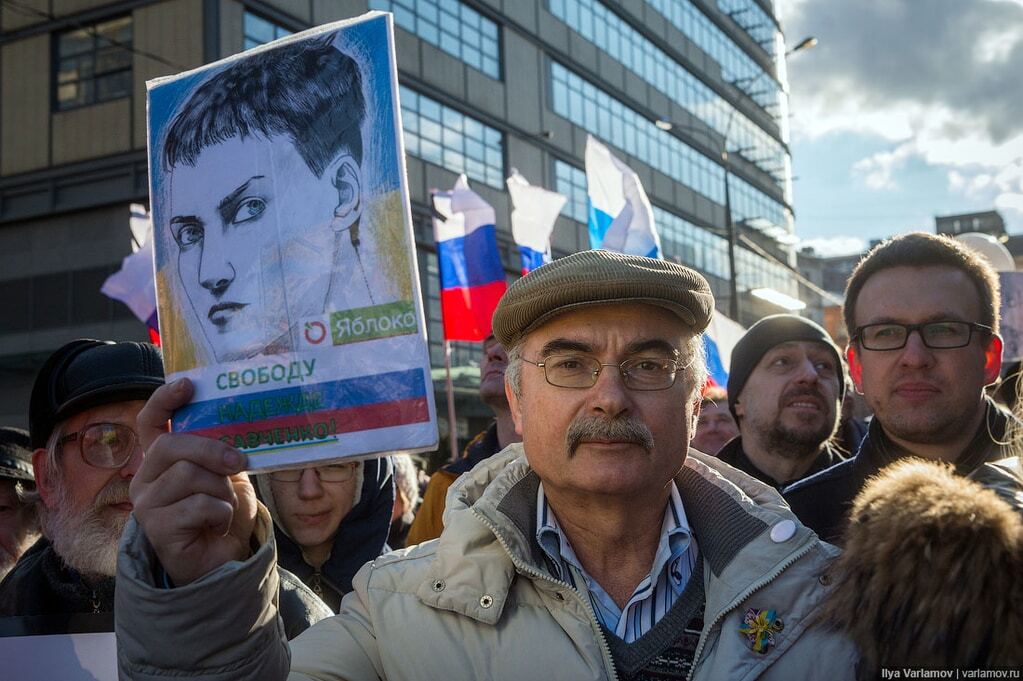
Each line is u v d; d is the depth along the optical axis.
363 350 1.70
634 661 1.84
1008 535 1.42
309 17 19.30
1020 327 4.01
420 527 3.95
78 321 19.80
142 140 19.23
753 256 40.28
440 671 1.81
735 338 5.31
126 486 2.32
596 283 1.85
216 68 1.85
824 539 2.61
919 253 2.43
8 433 3.28
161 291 1.81
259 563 1.59
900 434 2.42
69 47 20.33
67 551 2.31
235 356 1.74
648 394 1.90
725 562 1.89
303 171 1.76
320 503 3.13
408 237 1.70
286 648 1.70
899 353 2.39
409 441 1.66
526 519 1.97
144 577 1.58
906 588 1.44
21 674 2.21
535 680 1.79
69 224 20.11
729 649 1.81
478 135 23.56
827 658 1.78
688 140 34.50
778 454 3.60
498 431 4.39
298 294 1.73
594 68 28.66
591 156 5.44
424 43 21.89
